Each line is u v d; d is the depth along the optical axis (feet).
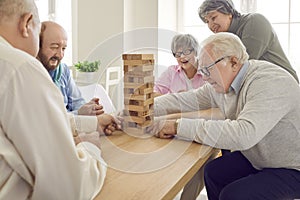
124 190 2.57
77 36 12.80
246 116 4.19
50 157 2.17
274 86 4.35
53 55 5.60
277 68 4.65
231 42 4.52
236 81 4.64
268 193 4.45
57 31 5.61
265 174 4.67
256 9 11.32
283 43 11.13
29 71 2.19
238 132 4.00
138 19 12.11
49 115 2.18
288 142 4.60
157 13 11.78
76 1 13.19
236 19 7.04
